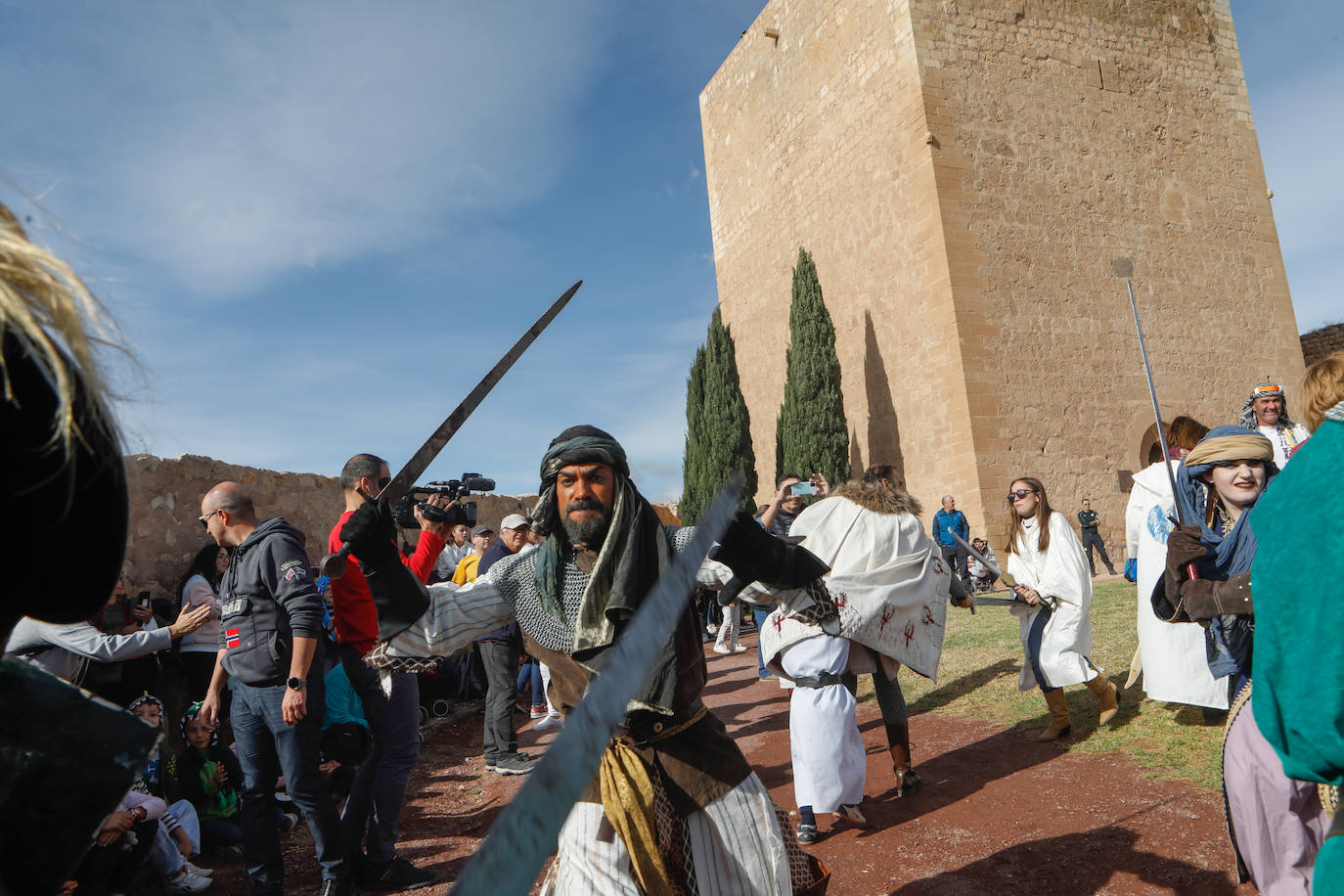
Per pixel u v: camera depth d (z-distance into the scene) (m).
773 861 2.09
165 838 4.15
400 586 2.19
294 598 3.71
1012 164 16.72
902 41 16.86
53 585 0.67
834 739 4.09
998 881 3.48
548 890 2.07
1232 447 2.62
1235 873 3.24
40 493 0.60
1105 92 17.86
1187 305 17.64
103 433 0.64
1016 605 5.43
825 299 19.56
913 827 4.19
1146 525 5.06
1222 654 2.49
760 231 22.41
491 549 6.91
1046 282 16.48
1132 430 16.53
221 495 4.06
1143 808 4.00
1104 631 7.71
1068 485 15.80
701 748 2.11
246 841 3.75
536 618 2.20
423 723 7.69
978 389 15.59
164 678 5.91
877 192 17.70
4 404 0.55
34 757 0.85
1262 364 18.06
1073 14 17.89
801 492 4.00
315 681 3.82
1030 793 4.41
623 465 2.16
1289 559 1.47
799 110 20.44
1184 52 18.86
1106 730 5.21
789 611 2.32
